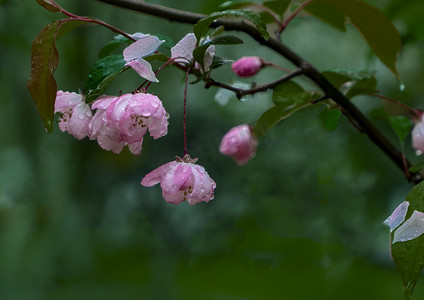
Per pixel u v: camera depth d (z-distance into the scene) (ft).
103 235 23.59
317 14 5.04
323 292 17.71
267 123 4.62
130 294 18.86
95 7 14.37
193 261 20.70
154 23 15.05
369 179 13.96
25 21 13.58
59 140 19.38
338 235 13.96
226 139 5.34
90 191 19.17
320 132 14.84
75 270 19.10
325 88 4.50
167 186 3.62
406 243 3.01
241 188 18.79
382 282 18.49
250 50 17.07
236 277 20.48
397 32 4.61
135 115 3.48
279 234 17.66
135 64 3.46
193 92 19.06
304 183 16.43
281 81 4.44
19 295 17.97
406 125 5.01
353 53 16.85
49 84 3.40
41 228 19.17
